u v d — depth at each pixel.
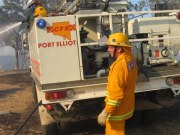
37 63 7.36
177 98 7.71
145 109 7.80
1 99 13.67
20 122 9.62
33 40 7.88
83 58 7.10
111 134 5.55
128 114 5.57
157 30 7.66
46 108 7.02
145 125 8.45
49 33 6.66
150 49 7.55
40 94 7.17
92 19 7.72
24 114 10.64
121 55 5.42
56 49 6.70
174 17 7.71
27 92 15.12
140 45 7.61
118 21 7.45
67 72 6.75
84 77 6.93
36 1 8.83
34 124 9.36
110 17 7.19
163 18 7.68
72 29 6.71
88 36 7.74
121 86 5.28
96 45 7.09
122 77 5.28
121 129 5.55
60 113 7.08
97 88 6.94
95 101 7.15
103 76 6.94
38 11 7.70
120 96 5.25
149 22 7.63
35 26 6.64
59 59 6.71
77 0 7.89
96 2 8.29
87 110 7.20
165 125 8.23
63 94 6.81
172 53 7.61
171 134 7.52
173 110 9.53
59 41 6.69
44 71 6.70
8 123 9.52
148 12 7.32
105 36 7.01
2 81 20.00
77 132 8.23
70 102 6.86
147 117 8.45
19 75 22.42
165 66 7.38
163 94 7.58
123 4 8.81
